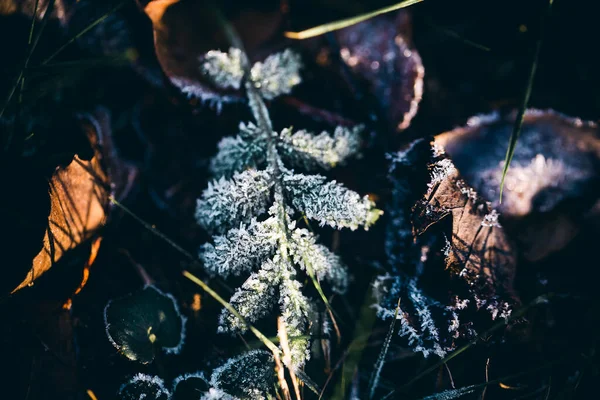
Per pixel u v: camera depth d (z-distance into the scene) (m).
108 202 0.37
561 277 0.36
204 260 0.35
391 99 0.39
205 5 0.39
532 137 0.38
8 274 0.34
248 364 0.34
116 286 0.36
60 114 0.38
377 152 0.38
